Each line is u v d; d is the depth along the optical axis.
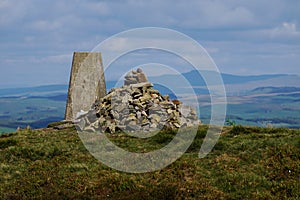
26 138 18.72
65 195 12.41
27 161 15.52
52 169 14.57
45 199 12.12
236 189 12.65
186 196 12.29
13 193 12.72
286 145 15.32
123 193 12.48
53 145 17.11
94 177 13.83
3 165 14.96
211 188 12.73
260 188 12.70
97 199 12.18
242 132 18.52
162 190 12.45
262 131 18.50
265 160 14.52
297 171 13.55
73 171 14.37
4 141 17.58
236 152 15.62
